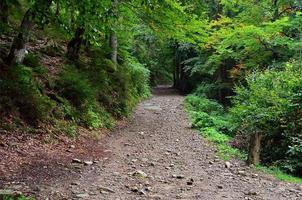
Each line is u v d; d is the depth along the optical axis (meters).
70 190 6.75
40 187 6.69
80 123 12.52
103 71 17.61
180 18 13.93
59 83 13.12
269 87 13.78
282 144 11.71
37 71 12.78
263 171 9.73
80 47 17.89
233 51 21.67
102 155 10.09
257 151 10.48
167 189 7.39
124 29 18.22
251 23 21.39
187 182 7.90
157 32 15.02
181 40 15.89
